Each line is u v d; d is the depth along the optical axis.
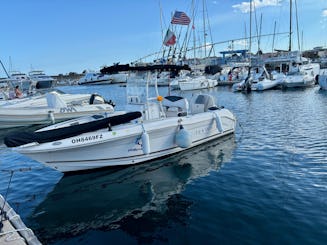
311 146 9.21
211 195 6.20
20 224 3.95
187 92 31.02
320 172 7.04
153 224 5.25
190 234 4.84
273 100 21.36
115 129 7.77
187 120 9.12
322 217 5.02
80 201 6.33
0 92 23.66
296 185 6.36
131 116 8.15
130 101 9.53
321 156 8.20
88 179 7.46
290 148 9.12
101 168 7.87
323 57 58.19
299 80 29.23
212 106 10.89
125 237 4.91
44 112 16.80
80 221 5.51
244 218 5.16
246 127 12.64
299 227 4.77
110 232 5.09
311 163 7.68
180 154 9.08
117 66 8.83
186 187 6.71
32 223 5.50
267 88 28.94
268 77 32.09
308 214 5.14
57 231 5.19
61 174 8.00
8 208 4.43
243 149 9.34
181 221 5.27
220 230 4.86
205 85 34.06
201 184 6.81
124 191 6.71
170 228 5.07
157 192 6.57
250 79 29.56
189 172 7.62
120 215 5.65
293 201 5.65
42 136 6.93
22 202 6.39
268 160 8.13
